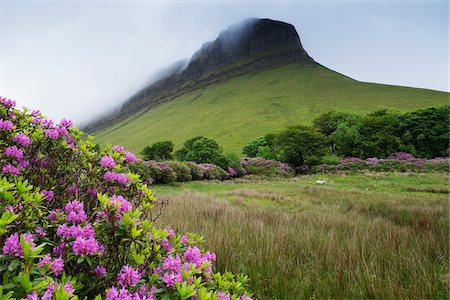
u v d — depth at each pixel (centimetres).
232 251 475
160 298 179
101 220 187
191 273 189
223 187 2572
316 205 1330
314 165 4638
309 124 8725
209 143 4188
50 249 188
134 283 176
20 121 292
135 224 192
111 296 157
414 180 2881
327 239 586
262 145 6738
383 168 3928
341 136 5250
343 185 2639
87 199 265
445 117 5119
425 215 977
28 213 180
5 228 155
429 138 5131
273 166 4416
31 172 266
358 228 710
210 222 743
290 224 763
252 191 1900
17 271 152
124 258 201
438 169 3703
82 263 184
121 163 308
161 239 220
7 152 241
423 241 584
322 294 384
